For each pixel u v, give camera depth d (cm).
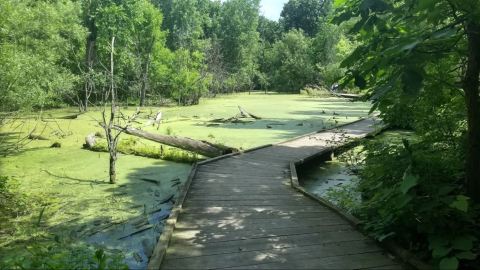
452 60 420
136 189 693
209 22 4384
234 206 544
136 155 980
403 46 262
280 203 559
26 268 273
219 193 612
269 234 436
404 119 546
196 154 991
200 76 2736
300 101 2869
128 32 2412
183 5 3684
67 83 1375
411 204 367
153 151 964
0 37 1002
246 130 1397
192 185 661
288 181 694
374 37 335
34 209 586
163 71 2536
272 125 1542
